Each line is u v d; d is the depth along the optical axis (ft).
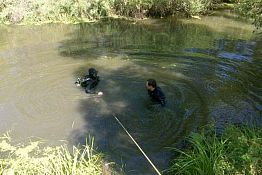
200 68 18.76
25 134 12.68
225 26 27.96
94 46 23.04
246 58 20.36
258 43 23.32
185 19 30.35
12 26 29.17
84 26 28.58
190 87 16.34
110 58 20.48
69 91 15.92
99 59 20.33
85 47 22.81
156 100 14.80
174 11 31.73
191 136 11.57
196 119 13.52
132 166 10.88
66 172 9.87
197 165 9.92
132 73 18.06
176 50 21.91
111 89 16.12
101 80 17.13
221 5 35.91
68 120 13.55
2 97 15.39
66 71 18.39
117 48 22.50
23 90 16.07
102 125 13.23
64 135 12.62
